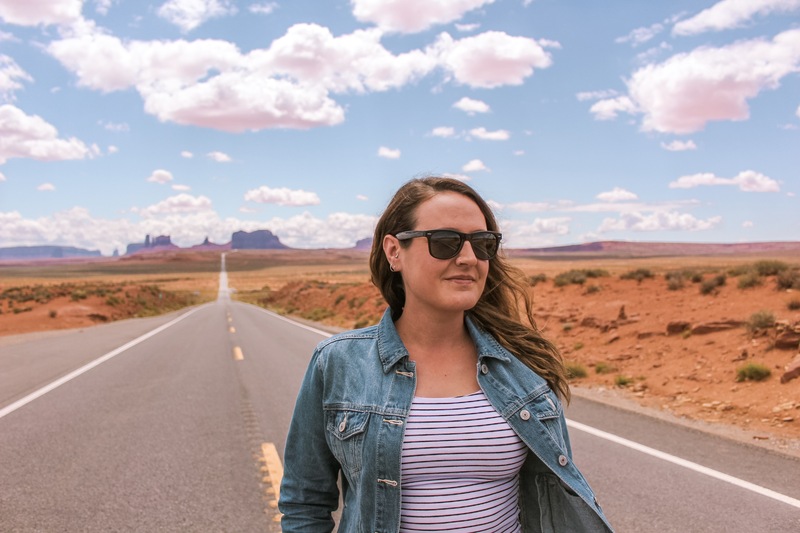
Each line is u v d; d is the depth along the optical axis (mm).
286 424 6738
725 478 4656
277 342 16531
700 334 10203
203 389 8977
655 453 5348
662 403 7516
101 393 8656
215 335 18953
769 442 5676
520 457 1449
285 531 1597
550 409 1496
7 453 5582
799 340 8219
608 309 13820
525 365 1575
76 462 5297
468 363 1549
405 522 1383
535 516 1543
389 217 1606
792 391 7043
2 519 4027
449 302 1479
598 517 1449
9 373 10594
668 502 4180
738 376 7906
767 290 12195
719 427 6270
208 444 5898
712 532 3684
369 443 1408
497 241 1582
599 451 5426
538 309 15555
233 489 4598
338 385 1517
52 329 25016
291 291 63562
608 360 10188
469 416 1420
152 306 48531
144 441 6012
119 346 15312
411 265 1519
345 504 1545
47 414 7266
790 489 4398
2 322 26234
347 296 32469
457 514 1370
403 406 1422
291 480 1630
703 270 17109
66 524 3943
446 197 1525
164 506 4258
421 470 1384
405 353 1475
